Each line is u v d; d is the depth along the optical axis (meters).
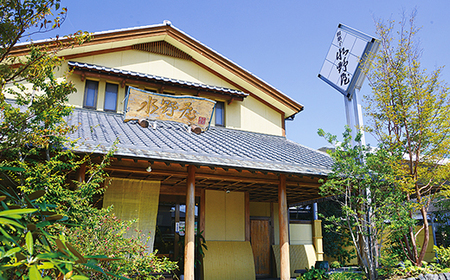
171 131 9.96
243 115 13.04
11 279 2.92
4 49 4.22
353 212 7.86
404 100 8.75
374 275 7.93
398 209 7.79
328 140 8.47
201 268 11.03
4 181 4.04
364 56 9.63
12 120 4.30
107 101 11.08
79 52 10.88
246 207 12.28
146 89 11.66
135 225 9.04
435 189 9.68
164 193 10.99
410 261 8.37
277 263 13.22
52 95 4.84
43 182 4.99
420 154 8.91
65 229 5.07
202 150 8.23
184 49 12.44
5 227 3.07
